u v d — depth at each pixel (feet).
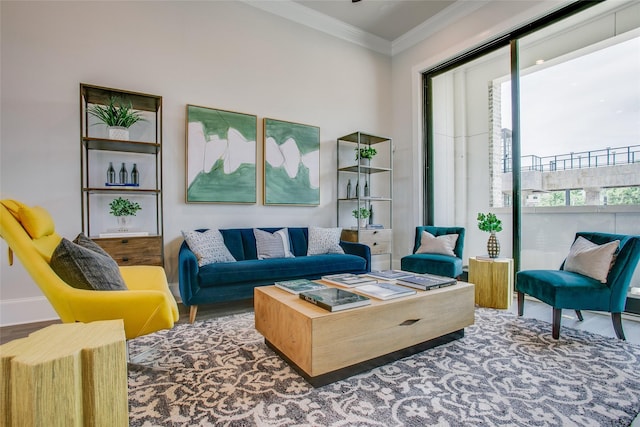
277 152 12.19
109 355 2.07
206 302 8.34
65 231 8.83
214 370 5.69
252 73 11.78
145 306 4.95
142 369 5.67
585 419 4.32
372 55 15.03
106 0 9.36
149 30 9.95
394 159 15.56
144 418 4.34
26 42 8.43
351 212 14.39
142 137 9.94
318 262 10.02
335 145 13.88
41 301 8.54
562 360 6.10
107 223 9.43
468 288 6.98
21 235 4.83
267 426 4.19
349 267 10.64
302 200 12.77
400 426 4.17
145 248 8.73
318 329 4.82
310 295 5.79
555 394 4.93
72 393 1.89
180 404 4.67
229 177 11.15
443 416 4.38
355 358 5.22
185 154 10.47
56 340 2.10
